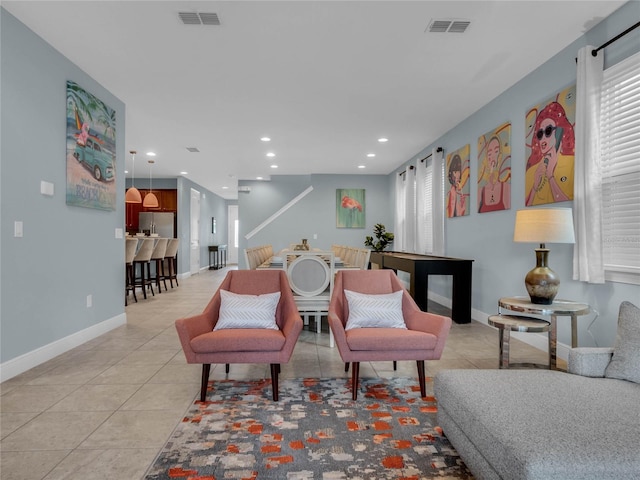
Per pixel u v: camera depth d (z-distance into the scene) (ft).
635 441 4.23
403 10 9.02
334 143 20.95
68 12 9.14
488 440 4.69
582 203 9.51
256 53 11.09
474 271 16.05
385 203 30.71
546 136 11.39
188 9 9.00
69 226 11.60
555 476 3.91
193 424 7.12
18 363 9.55
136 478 5.50
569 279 10.52
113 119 14.05
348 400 8.24
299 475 5.60
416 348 8.23
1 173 9.00
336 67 11.96
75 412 7.57
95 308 13.12
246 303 9.26
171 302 20.33
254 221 33.32
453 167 18.04
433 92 13.94
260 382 9.29
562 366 10.02
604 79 9.37
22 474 5.57
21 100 9.59
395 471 5.71
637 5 8.54
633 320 6.41
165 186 32.45
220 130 18.57
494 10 9.02
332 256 12.80
